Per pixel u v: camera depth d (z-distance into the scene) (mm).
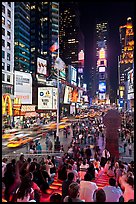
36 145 28703
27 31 114375
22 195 6254
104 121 22375
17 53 104125
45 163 13188
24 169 9312
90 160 16219
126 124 50031
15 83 66438
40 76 94938
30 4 127625
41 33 142875
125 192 7516
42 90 82812
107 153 19672
